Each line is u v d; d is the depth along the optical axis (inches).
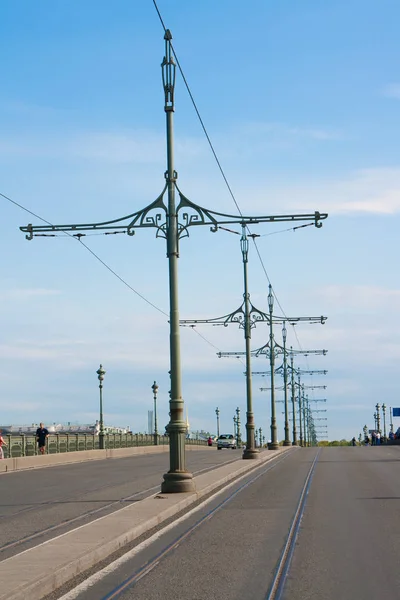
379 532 628.4
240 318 1892.2
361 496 922.7
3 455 1756.9
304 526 669.9
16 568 454.3
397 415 5388.8
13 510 849.5
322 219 1018.7
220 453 2583.7
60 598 409.1
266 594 416.5
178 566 494.9
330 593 418.3
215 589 428.8
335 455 2144.4
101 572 478.0
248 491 1011.3
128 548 564.7
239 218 1007.0
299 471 1414.9
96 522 657.6
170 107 993.5
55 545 539.8
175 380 951.0
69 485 1191.6
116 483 1198.9
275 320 2583.7
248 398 1861.5
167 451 3053.6
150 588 432.1
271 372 2630.4
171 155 996.6
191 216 995.3
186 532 640.4
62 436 2174.0
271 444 2571.4
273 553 539.2
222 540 596.7
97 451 2235.5
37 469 1695.4
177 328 962.7
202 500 897.5
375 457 1988.2
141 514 710.5
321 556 526.3
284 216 1016.2
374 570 478.0
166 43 987.9
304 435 5885.8
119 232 1013.2
